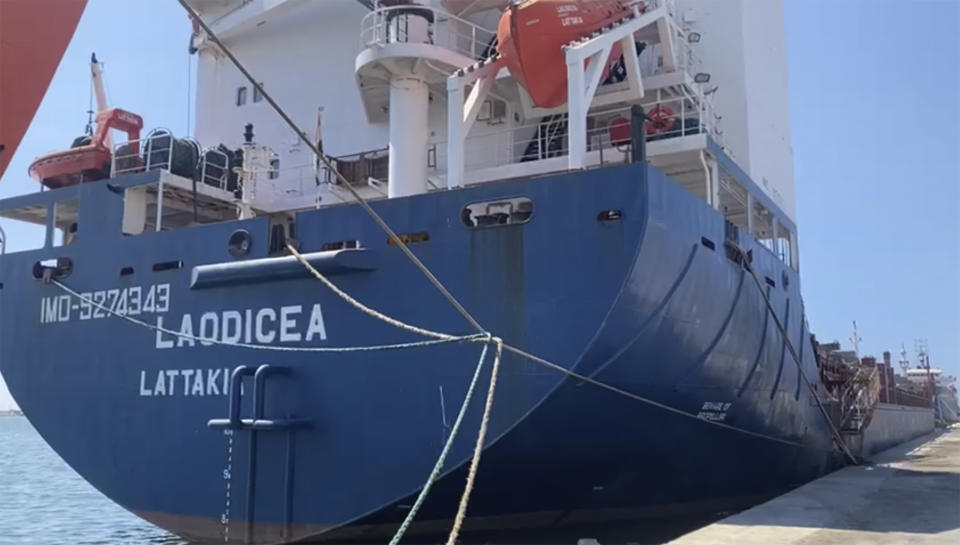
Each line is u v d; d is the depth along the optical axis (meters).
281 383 9.70
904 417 32.34
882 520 8.66
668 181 8.95
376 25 12.16
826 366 19.16
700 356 9.92
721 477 11.56
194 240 10.66
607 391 8.76
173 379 10.56
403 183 11.95
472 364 8.77
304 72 15.07
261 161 12.48
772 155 15.28
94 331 11.42
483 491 9.03
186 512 10.24
